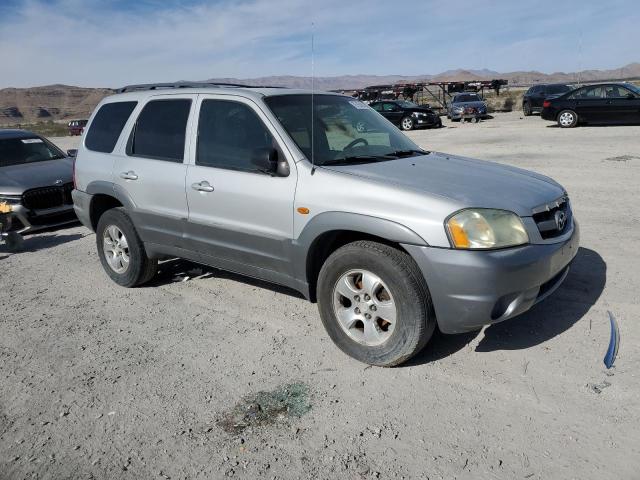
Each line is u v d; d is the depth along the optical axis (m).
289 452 2.91
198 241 4.64
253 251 4.25
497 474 2.65
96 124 5.71
